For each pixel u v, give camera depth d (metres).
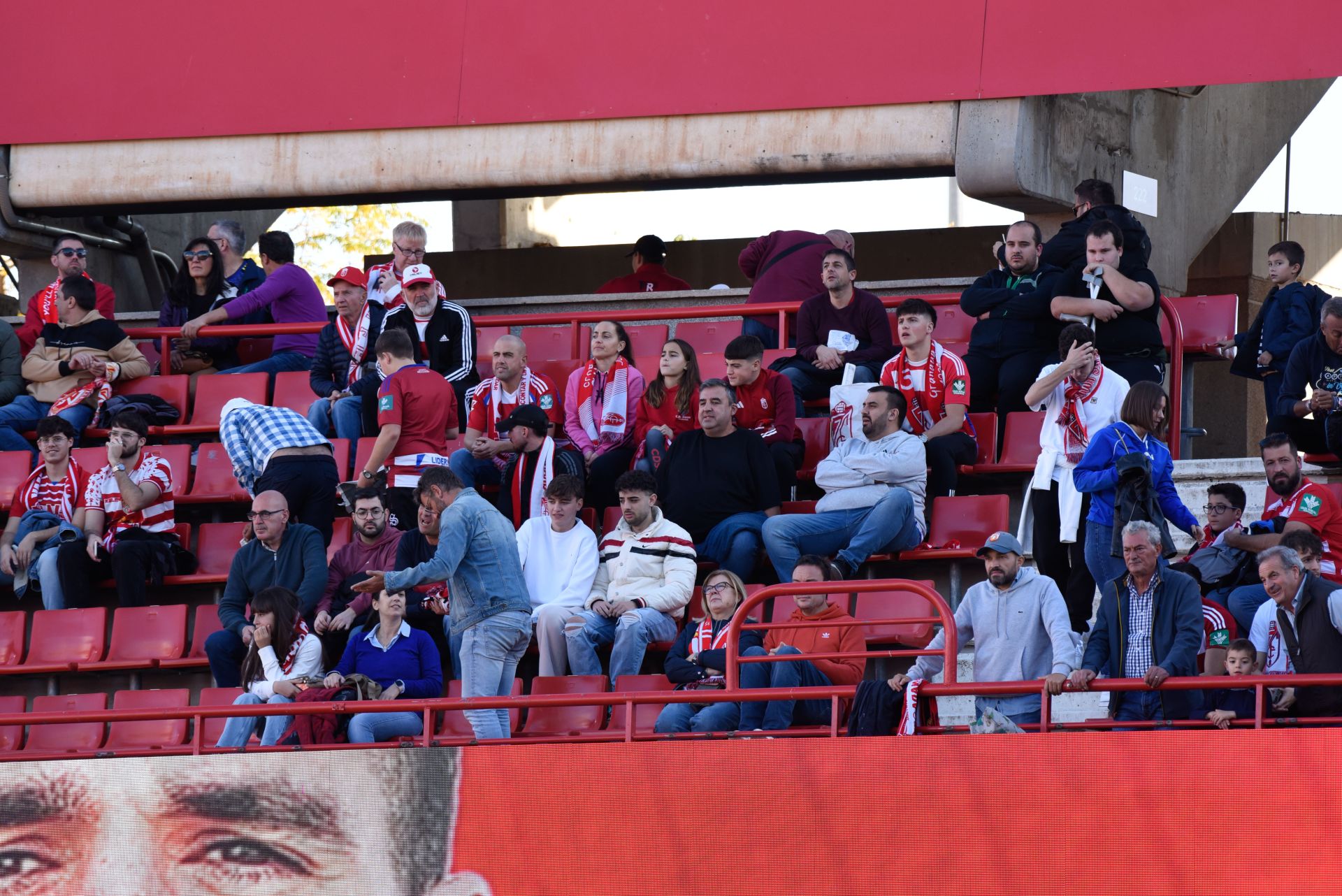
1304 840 23.69
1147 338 33.97
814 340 38.50
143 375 43.38
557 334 45.88
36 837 28.36
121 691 34.38
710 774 25.81
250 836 27.67
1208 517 30.86
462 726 31.00
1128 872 24.17
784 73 44.12
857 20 43.72
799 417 37.56
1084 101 44.06
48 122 48.72
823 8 44.03
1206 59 41.06
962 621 27.77
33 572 37.41
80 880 28.09
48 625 36.22
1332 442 33.47
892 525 32.12
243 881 27.61
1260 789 23.97
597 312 45.03
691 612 33.22
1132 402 29.27
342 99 47.12
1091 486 29.27
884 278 59.47
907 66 43.12
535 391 37.38
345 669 30.48
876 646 31.92
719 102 44.47
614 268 63.03
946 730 25.58
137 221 56.94
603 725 31.28
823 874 25.12
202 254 44.88
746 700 25.94
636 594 31.88
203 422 42.84
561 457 35.06
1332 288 58.75
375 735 28.67
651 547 32.25
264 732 30.67
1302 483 30.55
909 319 34.94
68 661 35.66
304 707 27.64
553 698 26.77
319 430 40.00
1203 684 24.41
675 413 35.78
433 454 35.94
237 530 38.22
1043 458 32.00
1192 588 25.88
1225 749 24.20
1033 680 25.20
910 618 27.56
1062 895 24.31
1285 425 34.75
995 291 36.59
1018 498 35.94
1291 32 40.62
